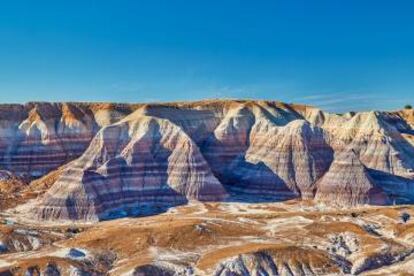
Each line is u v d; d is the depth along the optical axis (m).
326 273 130.12
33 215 186.25
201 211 193.50
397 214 178.62
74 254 137.88
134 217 189.12
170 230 152.12
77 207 185.75
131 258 139.25
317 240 150.62
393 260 140.38
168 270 129.12
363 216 179.88
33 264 127.94
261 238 152.12
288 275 128.62
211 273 127.31
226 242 148.75
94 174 199.50
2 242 149.25
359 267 135.00
